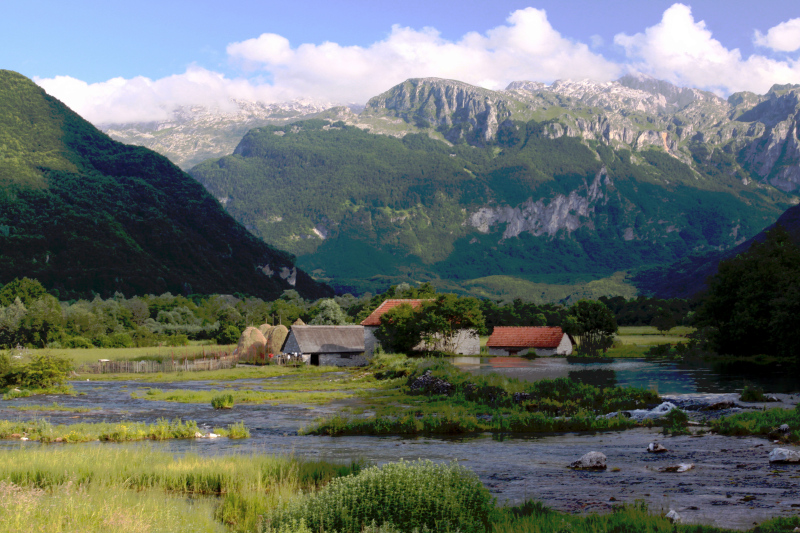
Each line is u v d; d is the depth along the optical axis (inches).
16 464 797.2
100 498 606.9
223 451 1087.6
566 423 1291.8
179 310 7785.4
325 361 3612.2
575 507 640.4
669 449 992.9
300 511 525.7
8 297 6958.7
